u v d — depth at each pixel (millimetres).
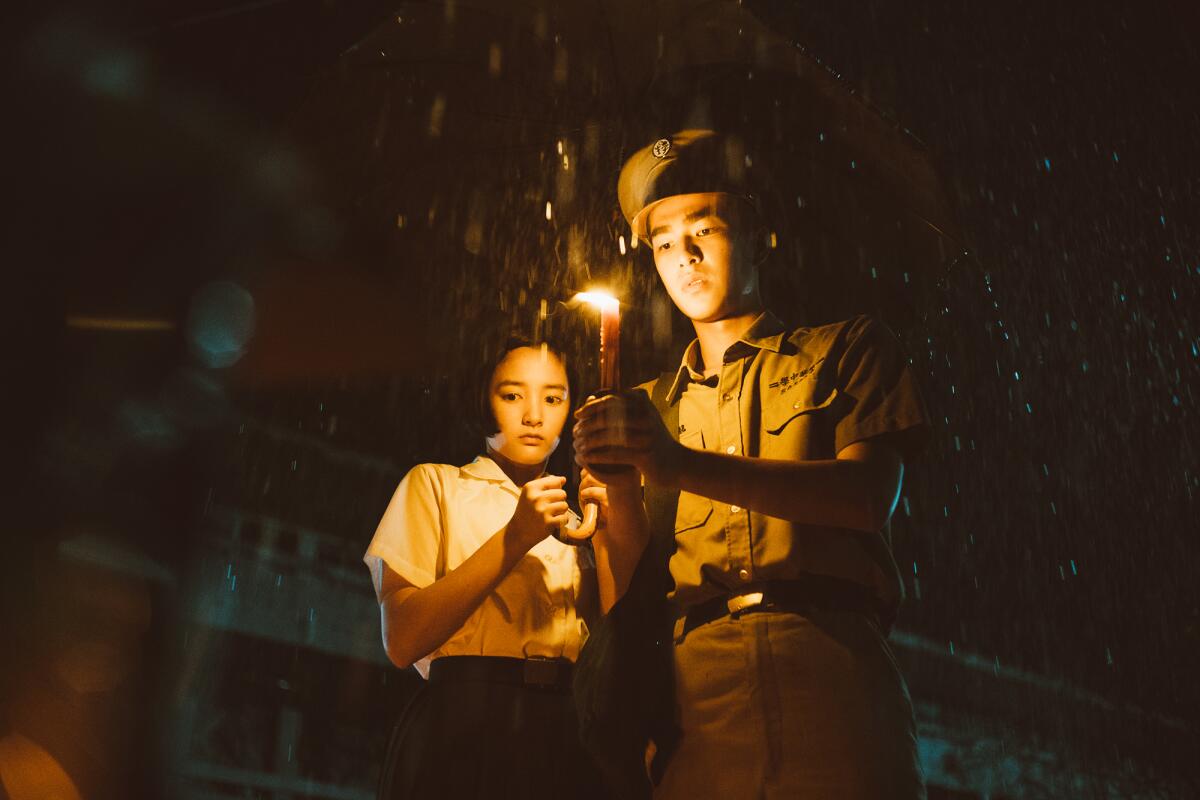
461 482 2768
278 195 3861
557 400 2828
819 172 2715
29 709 2074
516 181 3041
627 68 2805
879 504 2096
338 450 5305
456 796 2367
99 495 2434
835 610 2109
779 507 2059
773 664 2064
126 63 3623
